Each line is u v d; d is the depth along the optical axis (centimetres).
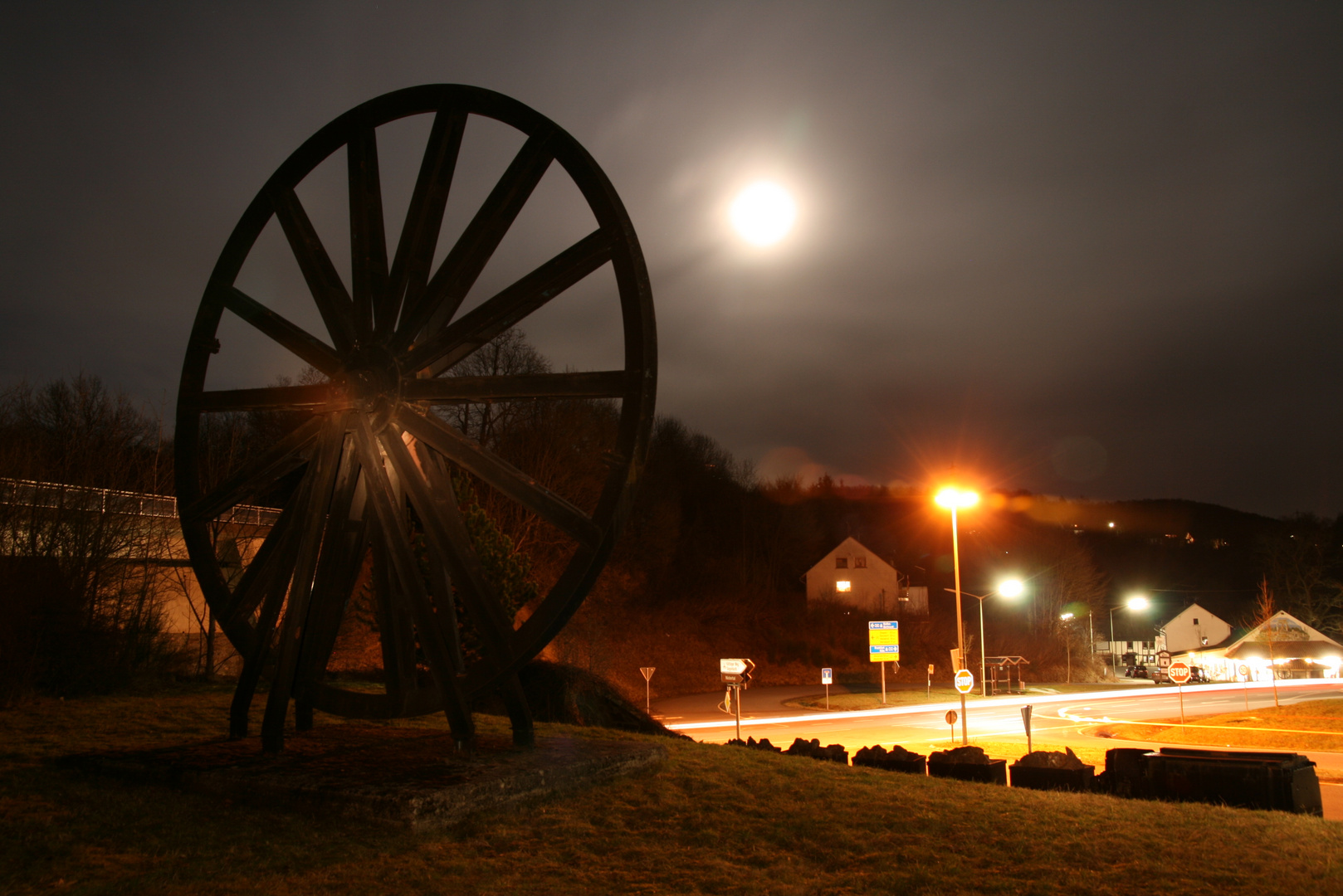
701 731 3622
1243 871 732
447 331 1029
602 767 955
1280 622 7038
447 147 1088
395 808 766
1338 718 3416
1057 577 8781
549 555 4394
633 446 949
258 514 2670
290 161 1176
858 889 674
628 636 5666
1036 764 1265
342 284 1149
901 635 7581
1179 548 13325
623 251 984
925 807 920
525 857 720
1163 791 1162
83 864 668
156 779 905
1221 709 4553
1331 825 931
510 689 996
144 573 1992
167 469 2580
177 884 630
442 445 1012
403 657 1031
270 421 4416
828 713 4534
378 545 1021
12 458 1767
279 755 966
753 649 6569
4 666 1385
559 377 993
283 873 661
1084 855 771
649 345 974
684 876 689
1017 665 6519
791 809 884
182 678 1988
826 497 10975
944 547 10650
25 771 925
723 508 8388
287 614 995
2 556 1520
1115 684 7538
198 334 1227
